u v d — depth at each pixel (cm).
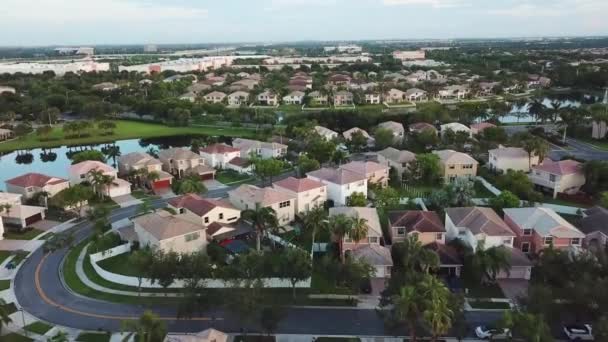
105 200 9681
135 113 19938
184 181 9656
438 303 4400
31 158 14100
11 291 6262
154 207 9269
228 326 5447
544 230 6769
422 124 14575
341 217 6588
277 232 7725
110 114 19200
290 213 8512
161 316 5666
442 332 4419
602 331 4506
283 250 6744
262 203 7969
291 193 8619
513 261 6369
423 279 4919
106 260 7038
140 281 6112
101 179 9525
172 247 6738
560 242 6725
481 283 6309
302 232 7881
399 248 6538
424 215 7294
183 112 17800
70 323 5544
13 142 15425
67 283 6469
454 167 10462
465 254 6625
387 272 6488
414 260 6106
